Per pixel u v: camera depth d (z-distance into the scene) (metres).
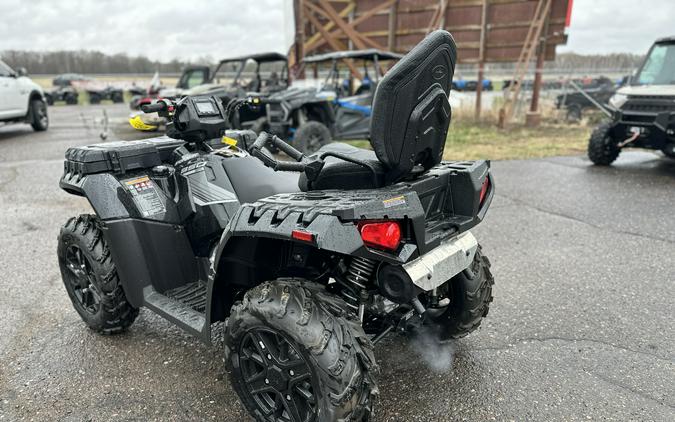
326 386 1.68
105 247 2.70
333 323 1.74
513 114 12.59
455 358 2.62
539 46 11.93
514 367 2.54
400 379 2.45
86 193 2.58
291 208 1.74
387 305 2.28
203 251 2.81
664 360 2.58
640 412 2.19
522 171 7.23
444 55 1.87
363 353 1.74
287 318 1.74
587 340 2.78
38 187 6.44
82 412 2.25
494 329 2.91
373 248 1.70
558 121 13.31
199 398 2.33
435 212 2.18
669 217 5.00
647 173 7.05
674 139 6.68
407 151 1.88
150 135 11.32
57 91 27.38
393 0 12.65
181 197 2.75
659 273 3.67
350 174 2.03
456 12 12.42
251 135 3.24
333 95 8.42
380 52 8.82
